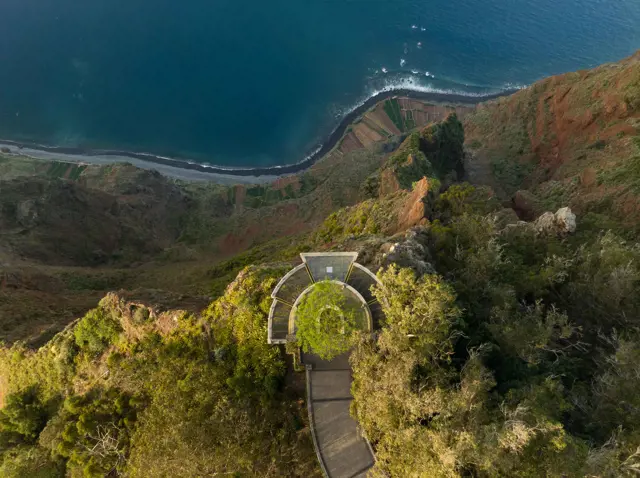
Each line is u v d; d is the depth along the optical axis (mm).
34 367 33688
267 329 24844
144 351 29344
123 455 25188
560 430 15773
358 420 20594
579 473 15375
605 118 67125
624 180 49906
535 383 19875
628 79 64812
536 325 22078
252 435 22203
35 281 52719
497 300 24891
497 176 81375
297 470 21516
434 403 16672
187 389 25062
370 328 23406
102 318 31734
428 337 18859
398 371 18016
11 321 41562
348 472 20578
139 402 27469
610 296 26516
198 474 20250
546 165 77312
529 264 32281
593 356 24969
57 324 40156
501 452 15516
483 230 31578
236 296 26625
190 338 28031
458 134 77938
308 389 22828
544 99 82062
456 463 15758
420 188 41344
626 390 19859
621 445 17250
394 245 28172
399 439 17266
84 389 31000
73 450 26625
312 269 26766
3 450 29828
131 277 61188
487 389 17797
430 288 20281
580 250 31094
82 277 57594
